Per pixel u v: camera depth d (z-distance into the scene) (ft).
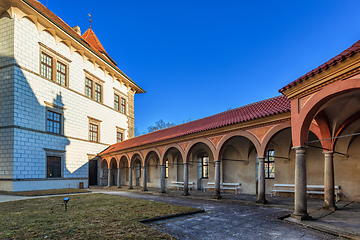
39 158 68.33
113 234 20.92
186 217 29.58
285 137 48.62
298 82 26.40
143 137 82.38
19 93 63.57
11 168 60.64
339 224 24.53
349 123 31.63
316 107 25.71
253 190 56.34
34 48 68.64
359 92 24.07
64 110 78.79
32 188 65.31
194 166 71.87
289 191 48.85
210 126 49.14
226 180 63.00
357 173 40.91
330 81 23.50
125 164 100.63
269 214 30.99
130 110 120.88
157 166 85.46
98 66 97.71
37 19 69.15
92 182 92.38
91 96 93.09
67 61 81.35
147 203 39.42
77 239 19.53
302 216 26.40
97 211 31.91
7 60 63.16
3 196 51.83
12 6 62.59
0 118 62.75
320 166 46.37
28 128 65.41
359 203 38.45
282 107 37.04
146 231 21.91
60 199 45.70
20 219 26.96
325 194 33.45
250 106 50.31
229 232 23.09
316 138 46.42
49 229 22.52
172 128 72.38
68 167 79.05
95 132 94.63
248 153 57.82
